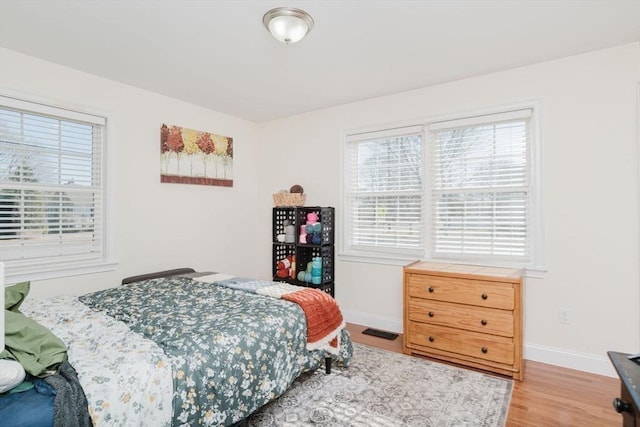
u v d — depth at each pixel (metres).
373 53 2.46
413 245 3.32
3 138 2.44
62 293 2.67
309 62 2.61
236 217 4.07
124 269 3.05
